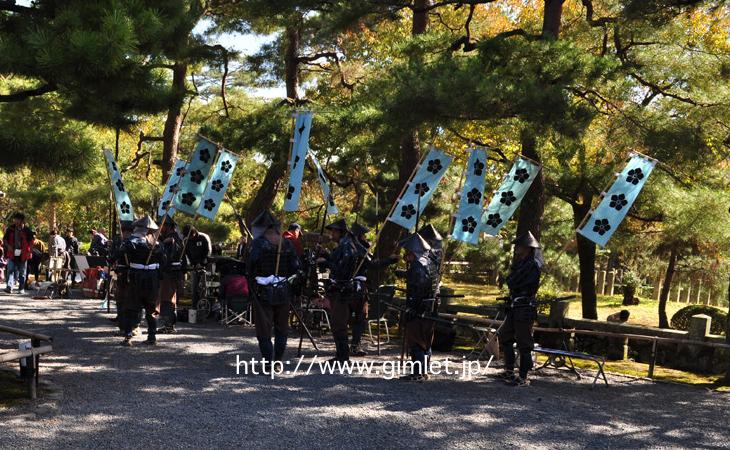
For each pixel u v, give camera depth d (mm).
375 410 6500
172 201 10086
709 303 18641
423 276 7922
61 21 5934
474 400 7074
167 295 10969
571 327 10938
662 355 10008
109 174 11555
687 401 7582
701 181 12289
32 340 6820
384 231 14930
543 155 12672
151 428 5664
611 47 12422
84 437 5359
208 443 5344
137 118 9625
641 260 16781
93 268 16016
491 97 8438
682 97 10359
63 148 7219
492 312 11625
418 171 9016
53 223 29672
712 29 12406
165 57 7457
